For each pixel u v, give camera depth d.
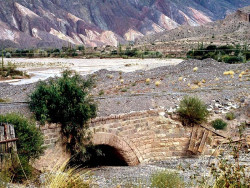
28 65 89.94
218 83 37.47
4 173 13.03
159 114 26.42
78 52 171.00
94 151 23.09
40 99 21.06
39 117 20.36
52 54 148.88
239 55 81.88
